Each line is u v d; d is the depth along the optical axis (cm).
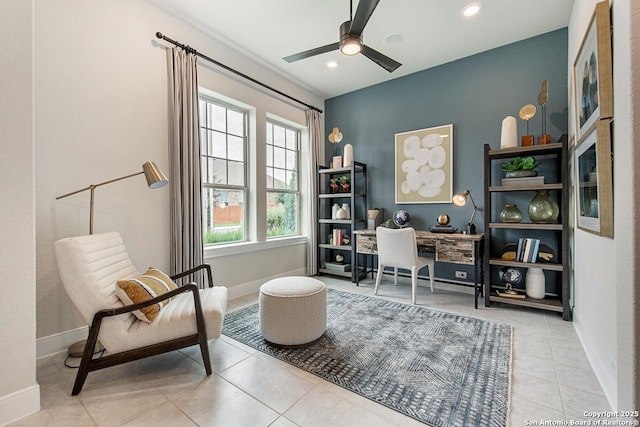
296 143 445
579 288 236
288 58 255
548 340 220
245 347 212
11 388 138
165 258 267
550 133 297
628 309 109
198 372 180
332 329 241
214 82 309
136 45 246
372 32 296
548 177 299
